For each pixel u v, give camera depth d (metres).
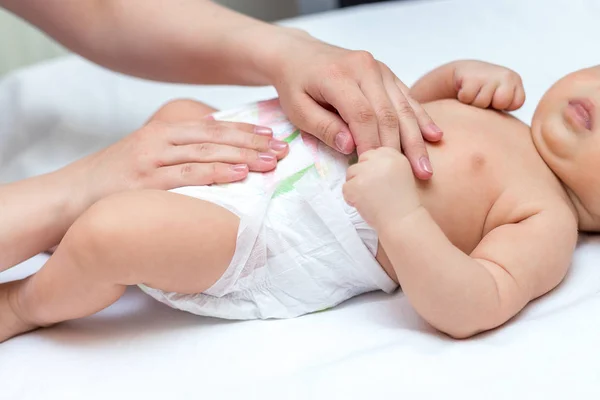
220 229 0.85
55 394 0.77
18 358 0.84
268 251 0.89
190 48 1.11
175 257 0.83
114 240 0.81
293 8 2.31
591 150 0.93
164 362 0.81
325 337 0.84
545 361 0.74
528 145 0.99
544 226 0.88
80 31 1.19
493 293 0.81
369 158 0.83
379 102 0.87
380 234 0.82
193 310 0.90
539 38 1.53
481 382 0.72
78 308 0.86
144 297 0.97
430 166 0.88
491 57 1.47
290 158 0.92
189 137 0.95
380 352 0.77
